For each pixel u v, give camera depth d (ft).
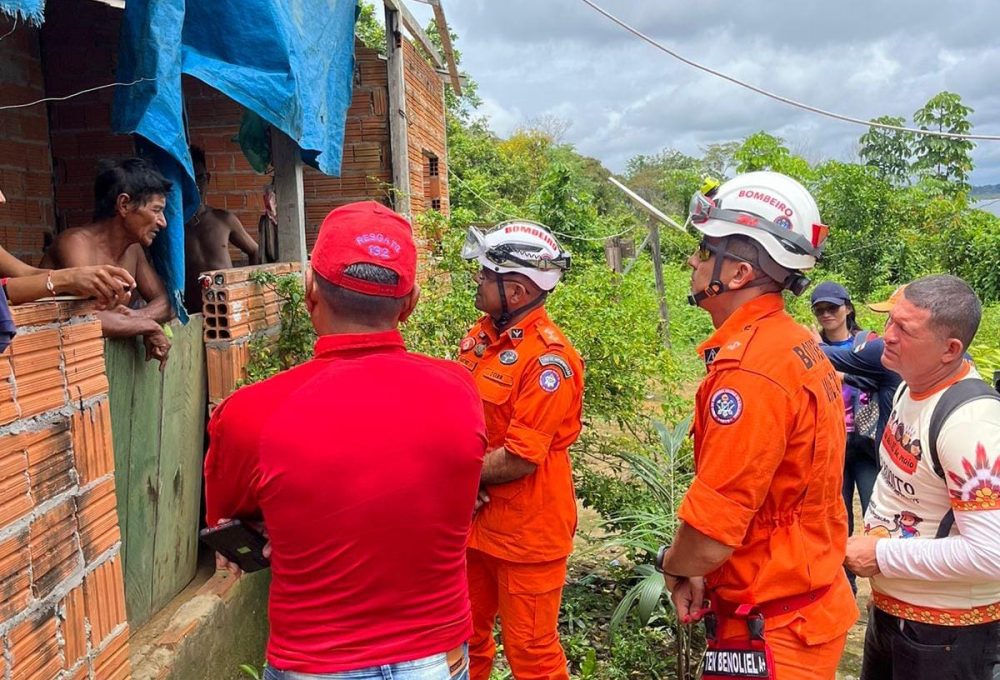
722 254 7.04
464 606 5.74
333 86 17.11
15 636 6.56
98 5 18.99
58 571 7.18
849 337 15.11
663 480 13.93
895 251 53.36
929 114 70.85
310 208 24.12
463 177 58.59
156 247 11.26
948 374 7.63
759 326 6.86
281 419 5.11
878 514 8.34
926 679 7.73
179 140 10.97
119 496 9.67
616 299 19.17
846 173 55.42
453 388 5.58
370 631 5.19
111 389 9.47
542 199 50.37
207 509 5.67
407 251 5.60
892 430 8.22
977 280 49.70
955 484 7.18
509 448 9.18
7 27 17.81
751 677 6.78
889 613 7.98
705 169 124.47
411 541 5.21
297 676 5.18
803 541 6.72
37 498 6.91
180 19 10.94
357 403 5.20
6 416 6.54
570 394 9.42
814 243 6.95
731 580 6.92
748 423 6.39
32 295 7.31
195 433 11.73
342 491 5.05
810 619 6.75
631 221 65.46
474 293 17.46
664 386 18.48
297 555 5.16
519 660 9.83
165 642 9.74
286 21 13.43
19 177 18.39
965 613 7.50
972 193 69.92
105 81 19.30
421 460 5.21
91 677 7.69
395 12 23.24
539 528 9.48
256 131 16.75
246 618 11.96
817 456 6.62
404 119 23.84
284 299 13.70
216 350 11.94
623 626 13.17
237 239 16.93
